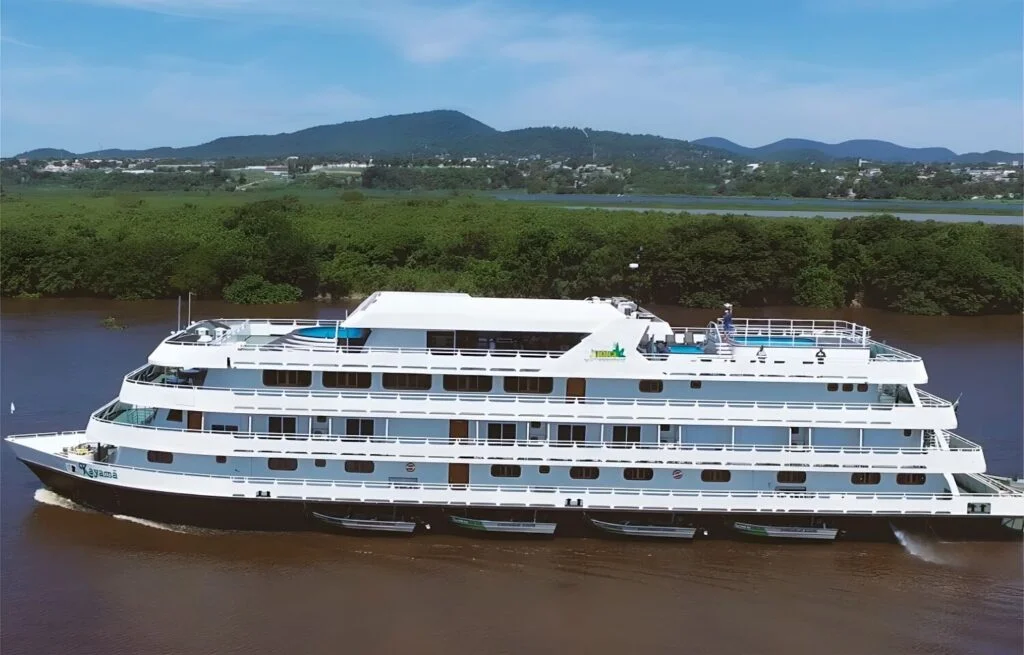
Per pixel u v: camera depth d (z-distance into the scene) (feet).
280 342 120.37
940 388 200.23
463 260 339.98
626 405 115.34
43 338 235.20
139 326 256.73
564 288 329.93
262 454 115.34
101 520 121.90
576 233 349.00
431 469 117.39
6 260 304.50
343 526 118.42
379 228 367.86
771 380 116.26
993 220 541.34
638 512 118.11
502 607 104.73
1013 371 218.79
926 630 101.91
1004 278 313.32
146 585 106.73
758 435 117.39
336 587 107.86
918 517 117.80
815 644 98.78
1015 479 133.49
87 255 312.09
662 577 112.57
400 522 117.70
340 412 115.34
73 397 175.73
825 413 115.85
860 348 120.88
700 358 115.85
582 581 111.04
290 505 117.08
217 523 119.24
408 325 115.75
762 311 322.75
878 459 116.26
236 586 107.34
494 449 115.24
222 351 116.16
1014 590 110.52
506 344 117.60
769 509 116.78
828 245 347.77
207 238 342.85
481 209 456.86
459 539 119.96
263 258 322.14
